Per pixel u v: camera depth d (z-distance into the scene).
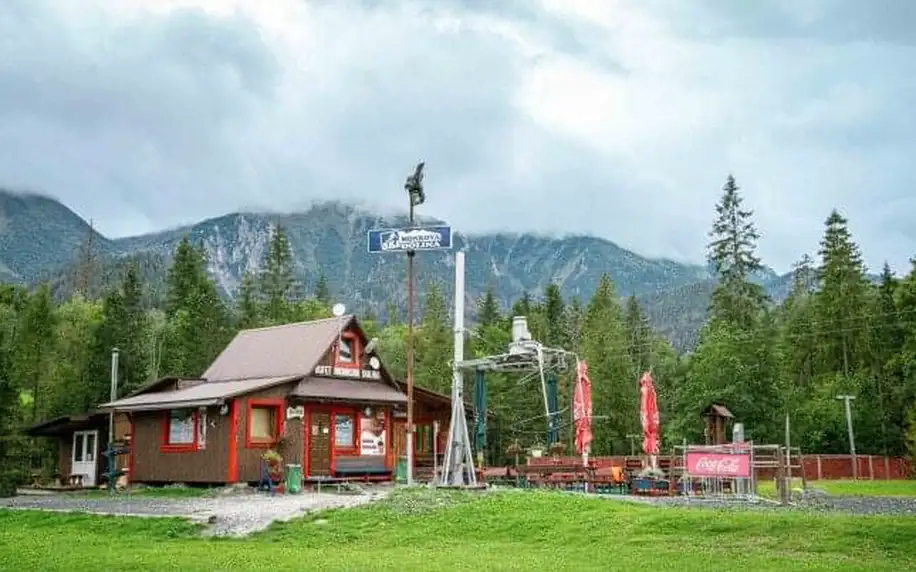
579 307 106.69
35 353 68.75
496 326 96.62
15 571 15.43
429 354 77.62
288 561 16.70
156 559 17.03
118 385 59.97
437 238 29.14
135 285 75.50
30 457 49.66
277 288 100.88
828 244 80.75
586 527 20.44
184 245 98.88
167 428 39.00
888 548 16.86
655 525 19.84
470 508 22.97
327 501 27.06
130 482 40.19
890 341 77.06
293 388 37.53
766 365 62.81
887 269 81.38
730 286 81.56
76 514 25.25
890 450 70.25
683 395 64.31
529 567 15.55
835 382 73.38
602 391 73.06
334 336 39.50
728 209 83.00
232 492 34.19
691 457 29.08
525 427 64.88
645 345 91.69
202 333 69.88
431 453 44.16
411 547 19.38
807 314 86.44
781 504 26.36
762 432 61.25
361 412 39.72
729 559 16.25
